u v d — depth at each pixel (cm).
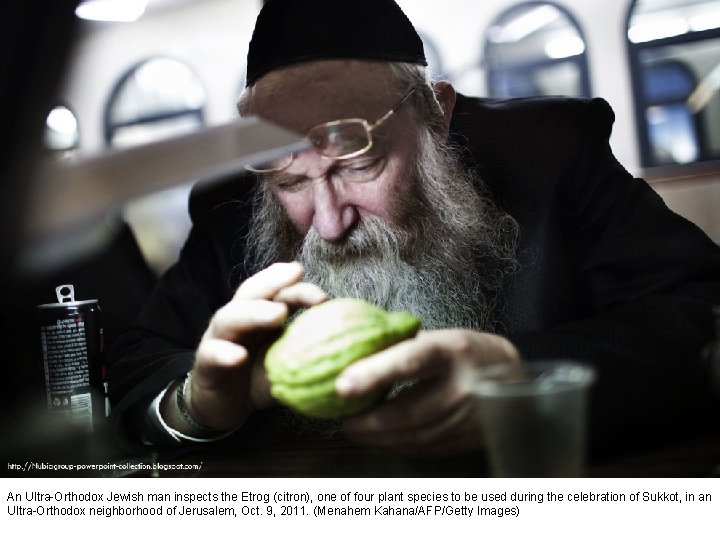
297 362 89
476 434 92
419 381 92
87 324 121
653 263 153
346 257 146
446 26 951
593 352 107
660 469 95
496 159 175
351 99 139
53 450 115
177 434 126
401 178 146
